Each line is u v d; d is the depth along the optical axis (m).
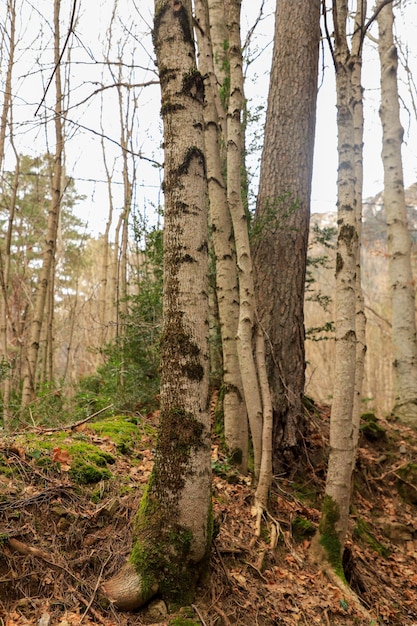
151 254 8.23
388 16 10.32
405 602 5.37
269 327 6.66
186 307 3.70
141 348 8.23
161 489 3.66
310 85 7.35
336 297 5.14
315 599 4.44
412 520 7.04
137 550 3.67
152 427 6.41
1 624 3.15
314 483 6.43
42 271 8.27
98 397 7.87
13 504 3.91
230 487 5.46
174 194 3.80
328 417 8.05
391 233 9.87
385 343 24.72
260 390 5.65
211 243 7.66
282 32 7.48
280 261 6.83
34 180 15.83
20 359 9.91
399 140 10.12
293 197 6.98
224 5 7.89
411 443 8.33
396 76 10.27
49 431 5.46
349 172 5.30
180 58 3.88
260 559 4.55
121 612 3.51
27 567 3.58
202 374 3.70
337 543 4.96
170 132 3.86
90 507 4.22
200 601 3.74
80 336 17.34
